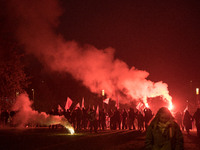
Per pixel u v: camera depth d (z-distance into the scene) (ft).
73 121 83.05
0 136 64.85
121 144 49.73
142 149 43.39
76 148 44.62
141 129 95.25
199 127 64.34
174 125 18.13
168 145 17.78
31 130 86.33
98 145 48.32
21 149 43.65
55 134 70.69
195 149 44.45
